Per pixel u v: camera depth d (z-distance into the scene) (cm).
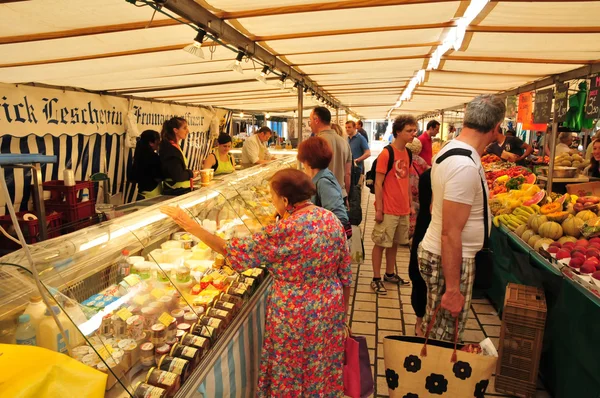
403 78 584
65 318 143
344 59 402
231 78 478
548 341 280
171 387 153
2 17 210
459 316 257
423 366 218
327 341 199
